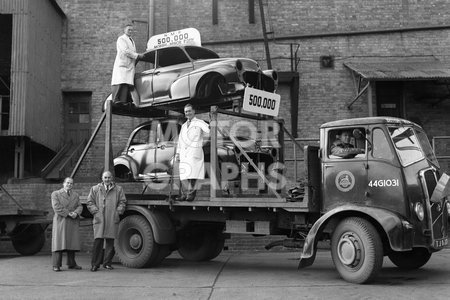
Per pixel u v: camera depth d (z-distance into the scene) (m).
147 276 8.31
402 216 7.30
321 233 7.68
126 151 11.59
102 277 8.23
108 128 10.14
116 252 9.48
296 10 15.67
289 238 8.72
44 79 14.57
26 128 13.20
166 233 9.21
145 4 16.03
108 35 16.03
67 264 9.28
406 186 7.36
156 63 10.25
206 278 8.09
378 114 15.14
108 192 9.17
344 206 7.54
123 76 10.15
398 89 15.23
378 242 7.21
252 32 15.66
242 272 8.81
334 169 7.89
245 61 9.27
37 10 14.05
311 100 15.24
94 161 15.48
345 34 15.43
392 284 7.30
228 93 9.26
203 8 15.88
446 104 15.02
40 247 12.15
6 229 11.35
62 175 14.09
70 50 16.06
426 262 9.02
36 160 15.45
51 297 6.64
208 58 10.45
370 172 7.60
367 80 13.39
